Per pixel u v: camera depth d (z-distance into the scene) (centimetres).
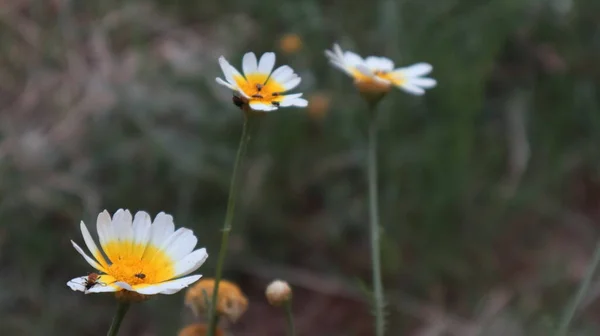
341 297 124
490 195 129
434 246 123
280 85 84
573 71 150
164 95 132
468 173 128
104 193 120
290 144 130
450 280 123
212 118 130
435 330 116
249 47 146
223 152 126
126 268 77
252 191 124
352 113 134
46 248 115
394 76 94
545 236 133
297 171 131
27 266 114
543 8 150
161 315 113
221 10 157
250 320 121
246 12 154
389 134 133
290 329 86
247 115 81
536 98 148
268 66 85
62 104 131
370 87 91
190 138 128
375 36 145
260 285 124
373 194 90
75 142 126
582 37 152
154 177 123
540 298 121
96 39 143
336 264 125
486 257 125
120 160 123
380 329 87
